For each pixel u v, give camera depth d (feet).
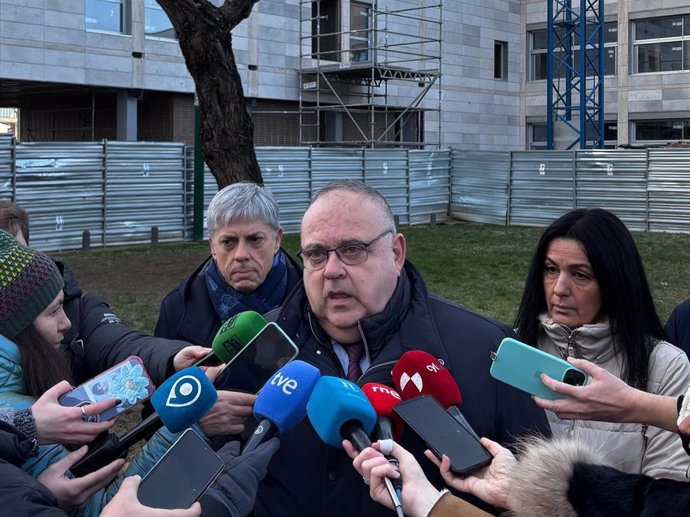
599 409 6.52
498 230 65.92
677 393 8.71
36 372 7.49
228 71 26.58
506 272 43.52
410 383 7.16
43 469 7.09
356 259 7.66
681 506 5.13
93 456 7.11
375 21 78.54
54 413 6.77
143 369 7.37
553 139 96.32
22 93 77.56
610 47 99.30
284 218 63.21
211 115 26.71
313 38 83.25
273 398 6.64
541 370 6.67
